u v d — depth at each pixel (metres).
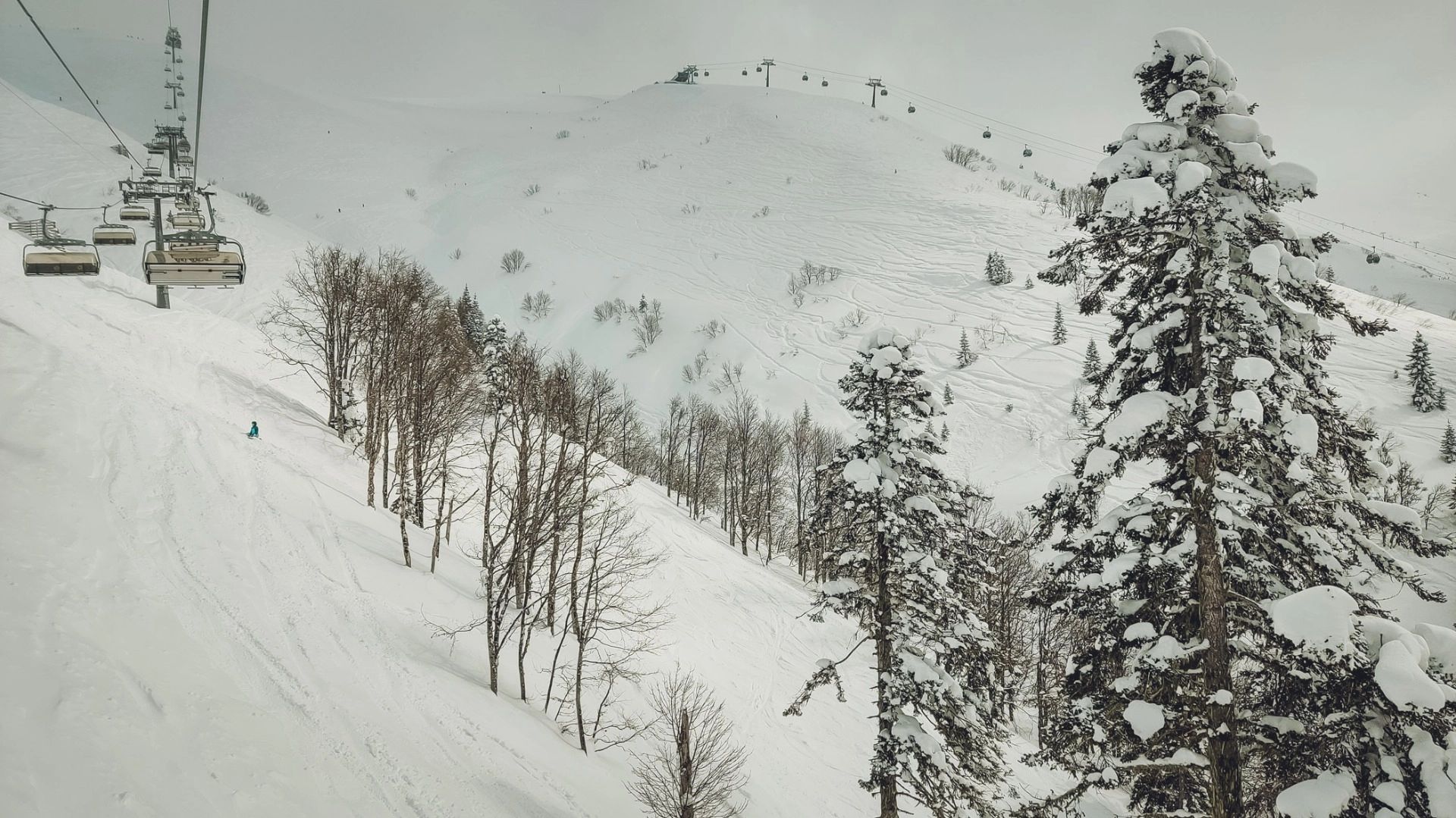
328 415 42.03
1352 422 10.52
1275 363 10.06
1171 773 11.09
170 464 23.36
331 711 15.21
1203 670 10.22
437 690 18.86
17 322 29.31
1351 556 10.05
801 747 29.30
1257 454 10.54
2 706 10.04
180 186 34.03
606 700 24.66
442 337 34.88
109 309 39.25
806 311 141.50
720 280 165.38
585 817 16.84
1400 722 8.27
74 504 17.94
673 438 75.25
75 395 24.27
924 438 17.41
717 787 21.12
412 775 14.41
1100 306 11.97
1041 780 30.02
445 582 28.06
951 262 155.25
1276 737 10.15
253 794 11.32
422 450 30.97
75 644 12.34
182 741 11.60
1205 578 10.13
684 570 44.00
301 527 24.45
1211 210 9.84
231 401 34.84
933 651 16.77
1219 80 10.55
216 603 17.17
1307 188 9.92
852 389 18.16
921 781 16.25
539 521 22.20
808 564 60.84
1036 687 35.84
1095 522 11.27
